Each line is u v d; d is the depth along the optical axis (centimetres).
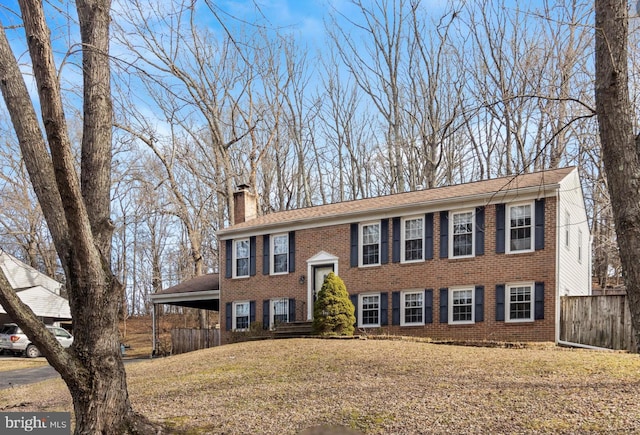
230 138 4006
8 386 1504
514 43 2891
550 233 1702
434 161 3162
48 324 3394
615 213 561
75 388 613
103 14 698
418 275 1955
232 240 2467
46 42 534
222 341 2361
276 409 903
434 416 804
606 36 569
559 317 1661
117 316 650
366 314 2067
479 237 1841
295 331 2077
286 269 2289
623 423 718
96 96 686
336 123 4262
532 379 1032
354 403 909
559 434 695
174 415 891
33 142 597
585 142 2530
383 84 3612
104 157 686
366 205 2195
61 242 614
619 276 3222
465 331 1827
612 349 1544
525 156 2956
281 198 4212
